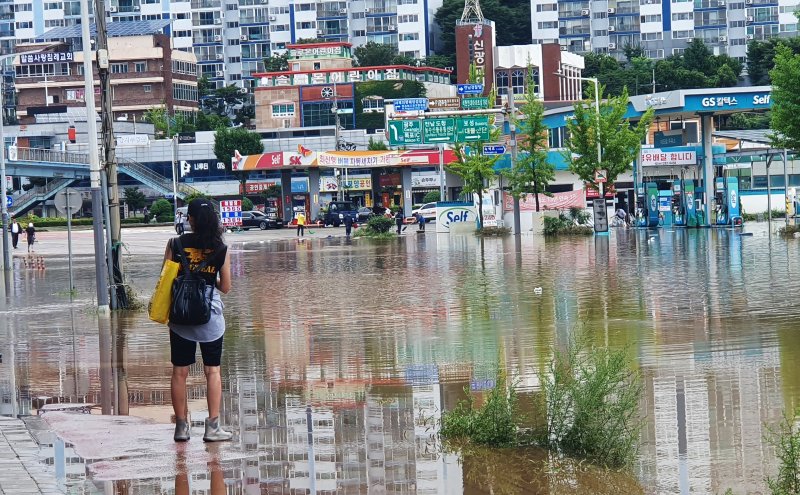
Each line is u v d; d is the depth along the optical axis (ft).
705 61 541.34
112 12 636.89
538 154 209.77
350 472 31.60
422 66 556.92
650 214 224.94
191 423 39.06
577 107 208.23
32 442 35.70
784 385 43.14
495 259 135.03
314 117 492.95
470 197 262.47
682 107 210.38
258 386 47.01
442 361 52.49
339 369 51.26
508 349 55.83
